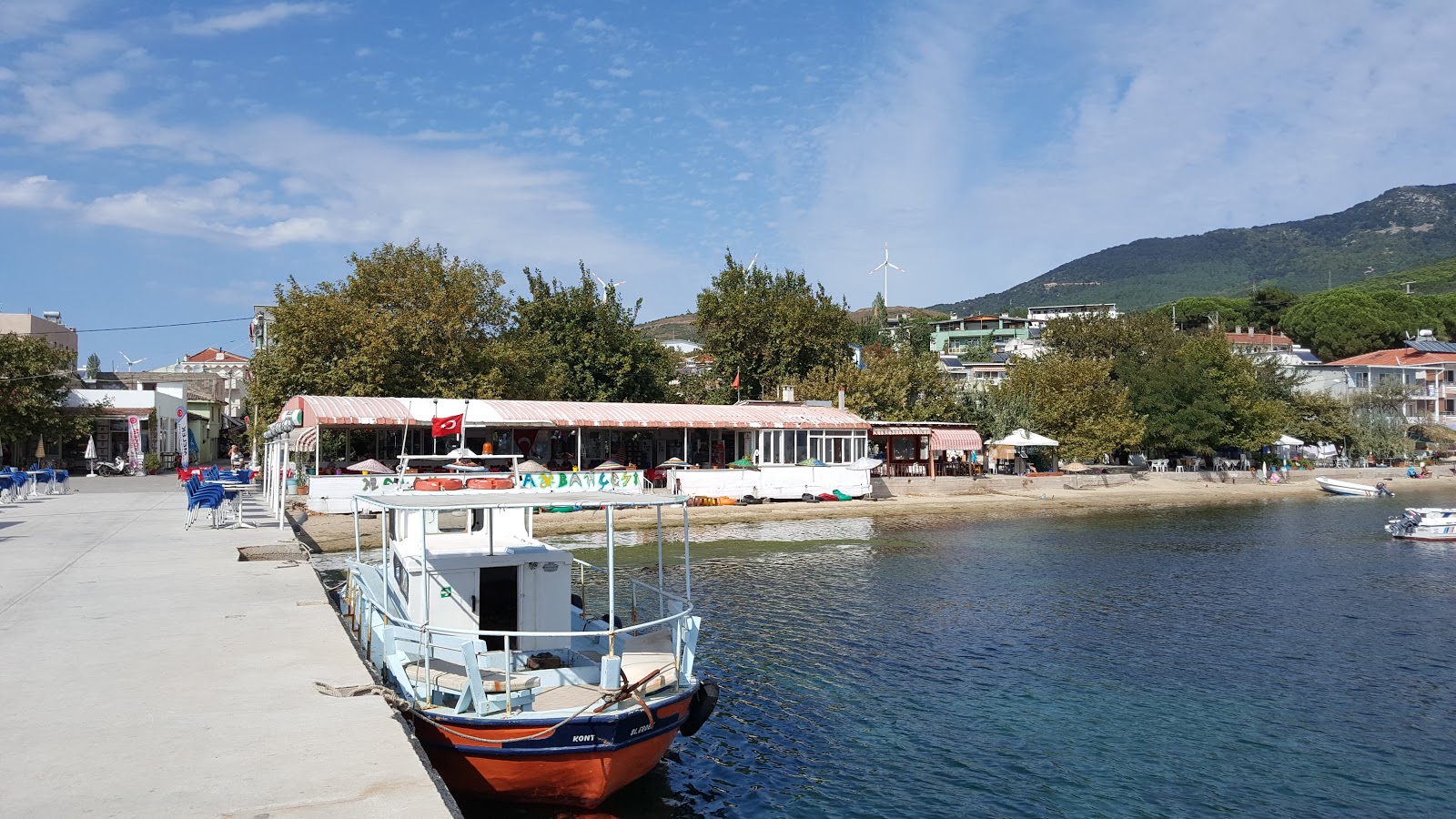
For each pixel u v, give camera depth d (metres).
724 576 27.62
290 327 44.41
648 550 32.94
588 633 10.82
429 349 44.53
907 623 21.45
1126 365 72.19
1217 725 14.88
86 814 6.40
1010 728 14.66
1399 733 14.59
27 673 10.16
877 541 36.16
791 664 17.97
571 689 11.53
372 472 35.34
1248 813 11.83
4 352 54.62
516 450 43.66
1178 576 28.58
